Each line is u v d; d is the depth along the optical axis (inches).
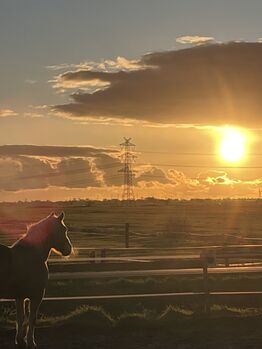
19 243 383.6
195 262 813.9
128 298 482.0
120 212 4458.7
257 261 951.6
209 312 482.9
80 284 675.4
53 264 752.3
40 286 380.2
